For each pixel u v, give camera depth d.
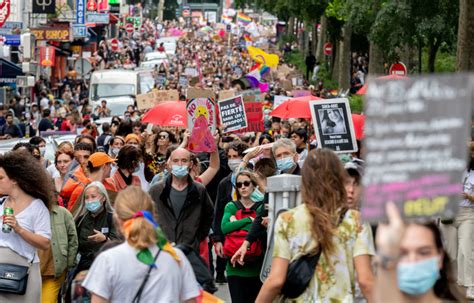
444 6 47.22
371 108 7.14
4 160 13.91
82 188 18.03
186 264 10.46
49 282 15.82
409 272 7.64
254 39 183.38
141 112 49.88
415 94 7.14
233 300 16.14
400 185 7.18
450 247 19.69
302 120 37.53
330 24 85.88
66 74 105.06
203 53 176.38
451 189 7.18
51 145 29.17
